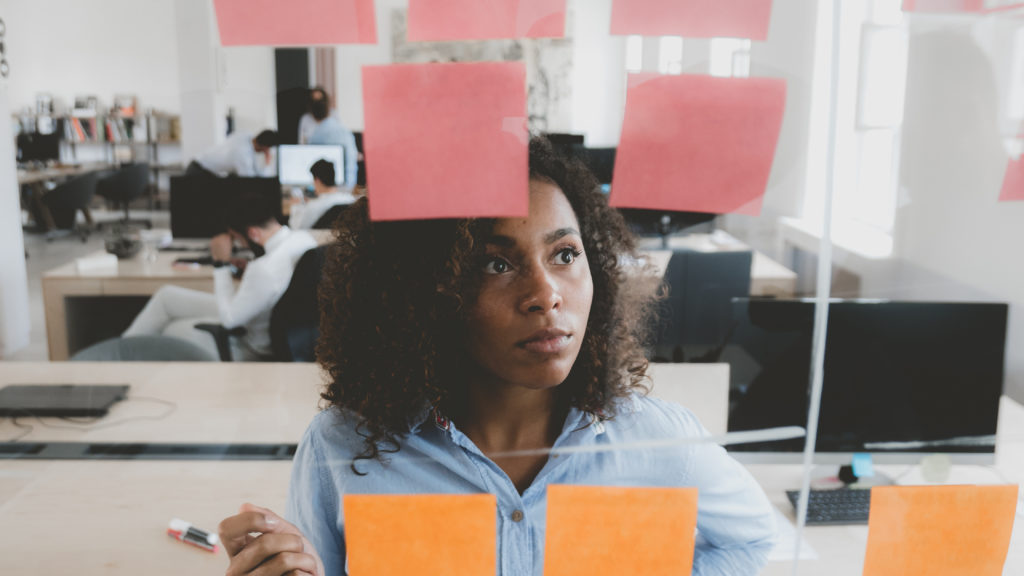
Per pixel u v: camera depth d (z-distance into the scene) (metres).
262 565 0.58
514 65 0.45
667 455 0.65
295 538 0.59
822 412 1.01
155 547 0.93
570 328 0.57
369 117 0.45
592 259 0.62
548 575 0.51
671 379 1.08
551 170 0.56
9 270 1.07
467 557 0.51
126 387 1.35
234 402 1.28
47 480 1.06
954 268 0.92
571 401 0.64
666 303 1.21
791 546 0.89
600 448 0.64
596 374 0.64
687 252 1.22
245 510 0.60
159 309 1.64
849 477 1.02
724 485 0.68
